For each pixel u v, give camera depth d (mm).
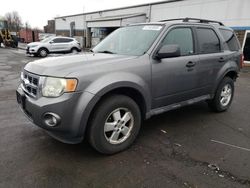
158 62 3600
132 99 3369
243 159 3250
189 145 3625
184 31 4133
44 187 2578
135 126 3463
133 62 3348
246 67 14039
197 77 4293
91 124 3020
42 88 2889
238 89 7969
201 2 16516
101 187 2613
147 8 21641
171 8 19031
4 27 28328
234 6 14547
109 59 3324
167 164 3082
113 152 3268
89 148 3428
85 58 3404
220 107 5121
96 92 2887
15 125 4137
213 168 3008
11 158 3096
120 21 23328
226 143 3729
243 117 4977
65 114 2797
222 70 4824
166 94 3816
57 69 2936
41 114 2848
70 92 2791
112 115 3201
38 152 3270
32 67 3209
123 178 2773
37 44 18766
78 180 2715
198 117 4879
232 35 5391
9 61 14375
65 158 3152
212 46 4676
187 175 2852
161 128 4246
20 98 3342
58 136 3082
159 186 2646
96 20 28281
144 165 3047
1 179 2674
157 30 3842
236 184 2703
